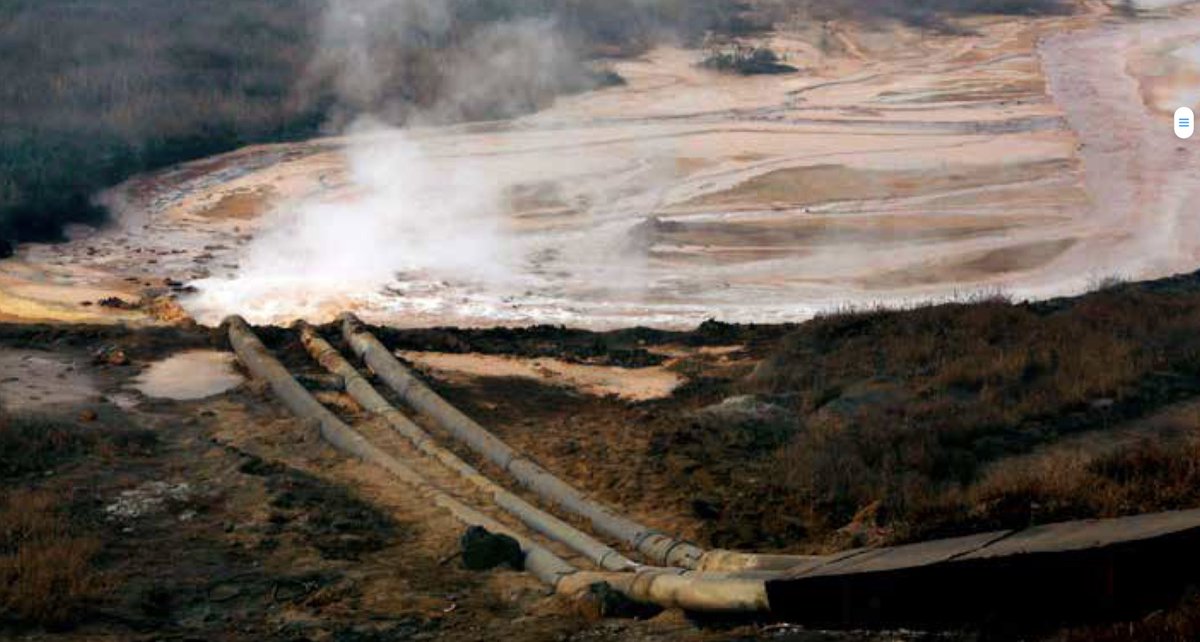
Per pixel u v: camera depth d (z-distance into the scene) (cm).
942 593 1171
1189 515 1223
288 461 1953
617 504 1783
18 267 3984
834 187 5300
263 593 1427
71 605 1346
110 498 1725
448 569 1523
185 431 2070
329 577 1477
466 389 2366
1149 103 6981
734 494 1777
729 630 1262
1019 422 1995
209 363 2488
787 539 1603
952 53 8419
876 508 1644
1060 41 8819
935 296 3947
